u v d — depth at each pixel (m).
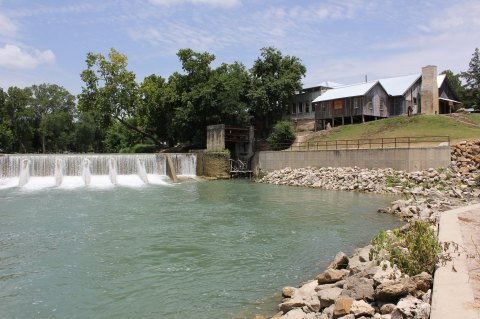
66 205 26.70
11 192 33.00
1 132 75.38
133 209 25.33
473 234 12.37
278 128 53.09
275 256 15.29
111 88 55.69
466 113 53.88
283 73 61.88
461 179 31.08
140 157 43.34
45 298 11.46
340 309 8.44
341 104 56.31
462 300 7.16
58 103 96.25
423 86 56.03
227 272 13.52
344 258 12.67
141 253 15.66
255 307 10.67
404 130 47.09
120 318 10.23
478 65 72.62
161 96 56.91
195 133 56.56
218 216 23.11
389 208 24.33
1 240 17.48
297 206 26.72
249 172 49.94
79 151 99.00
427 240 10.20
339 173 38.84
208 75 57.53
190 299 11.31
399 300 8.44
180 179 44.25
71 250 16.03
